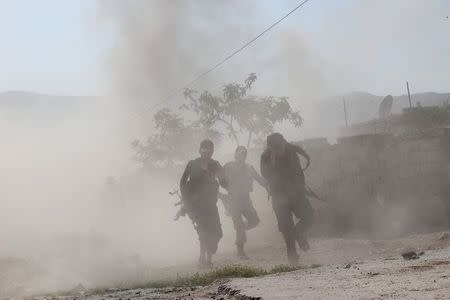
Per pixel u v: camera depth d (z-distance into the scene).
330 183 13.03
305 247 8.63
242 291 4.94
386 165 12.86
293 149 8.71
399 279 4.66
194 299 5.07
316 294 4.36
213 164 9.88
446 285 4.15
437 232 11.08
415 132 13.04
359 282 4.74
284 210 8.50
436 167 12.63
